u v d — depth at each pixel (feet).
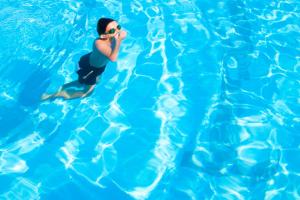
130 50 14.38
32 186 10.75
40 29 14.90
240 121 12.61
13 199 10.44
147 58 14.19
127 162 11.43
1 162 11.16
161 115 12.59
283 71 14.15
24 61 13.76
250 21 15.98
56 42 14.53
